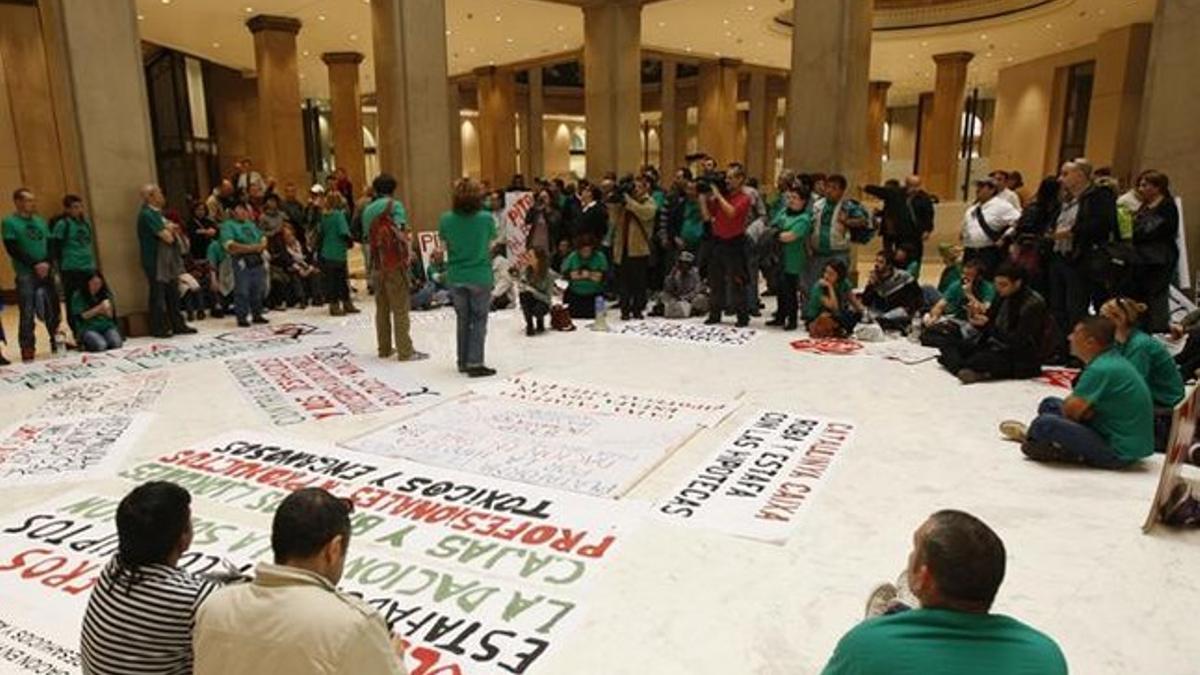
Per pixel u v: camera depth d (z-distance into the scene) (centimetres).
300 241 1166
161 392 619
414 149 1195
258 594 162
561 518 379
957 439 491
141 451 480
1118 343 475
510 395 595
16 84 1174
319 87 2750
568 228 1180
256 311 940
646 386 619
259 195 1091
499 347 779
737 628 288
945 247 839
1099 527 368
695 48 2223
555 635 283
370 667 158
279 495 410
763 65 2612
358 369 689
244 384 641
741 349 758
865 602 305
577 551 346
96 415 557
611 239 1030
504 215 1105
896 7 1934
